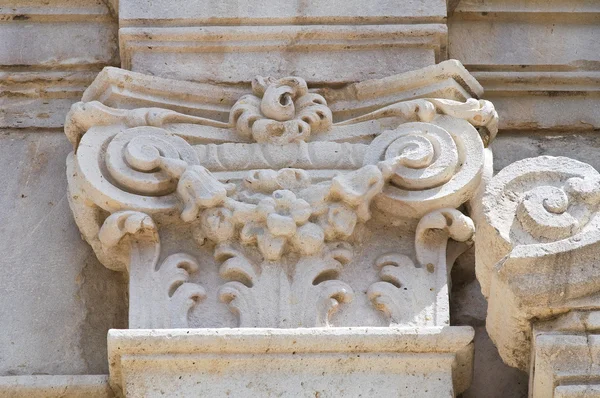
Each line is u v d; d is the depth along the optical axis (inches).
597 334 380.8
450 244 438.9
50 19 502.9
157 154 442.9
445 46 488.1
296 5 484.1
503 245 392.2
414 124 454.9
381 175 436.8
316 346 402.9
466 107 459.2
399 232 440.1
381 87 470.9
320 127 460.4
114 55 498.0
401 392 401.1
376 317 421.7
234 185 440.5
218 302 423.8
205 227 433.4
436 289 426.0
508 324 392.5
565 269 381.1
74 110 453.1
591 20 506.6
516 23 505.0
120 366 405.4
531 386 390.6
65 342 437.4
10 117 485.7
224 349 402.3
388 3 486.6
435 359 404.8
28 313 442.0
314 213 433.1
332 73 475.2
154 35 477.7
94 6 505.0
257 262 429.4
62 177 471.8
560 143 486.3
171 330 402.9
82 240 455.8
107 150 443.8
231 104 470.0
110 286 448.8
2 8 503.2
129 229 430.9
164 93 466.6
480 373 427.5
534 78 494.0
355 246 436.1
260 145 453.1
